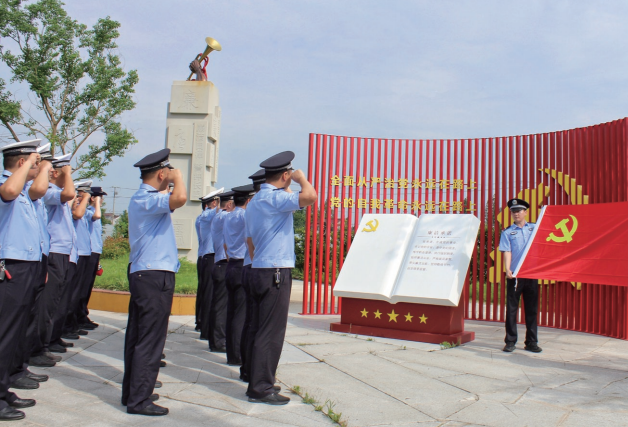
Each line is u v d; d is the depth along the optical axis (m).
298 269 19.38
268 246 4.09
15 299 3.60
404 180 9.34
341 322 7.37
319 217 9.45
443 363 5.48
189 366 5.11
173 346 6.14
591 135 7.95
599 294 7.67
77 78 18.09
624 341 7.06
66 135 18.61
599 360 5.81
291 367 5.10
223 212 5.98
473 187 9.05
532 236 6.41
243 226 5.21
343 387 4.44
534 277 6.16
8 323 3.56
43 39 17.22
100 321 7.68
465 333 6.79
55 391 4.07
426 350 6.17
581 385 4.69
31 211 3.81
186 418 3.55
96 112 18.42
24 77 17.28
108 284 9.38
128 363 3.77
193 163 15.05
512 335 6.25
